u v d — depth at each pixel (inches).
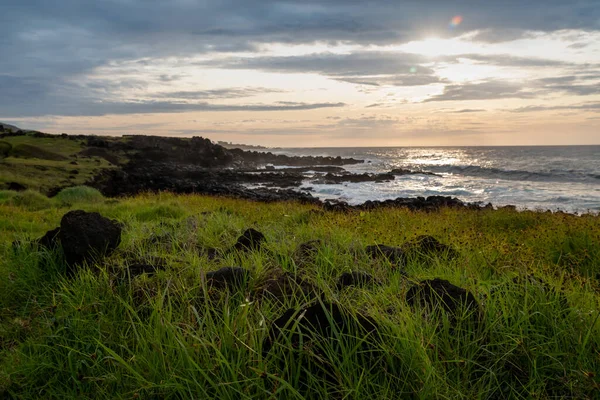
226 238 267.1
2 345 153.8
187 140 4370.1
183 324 126.4
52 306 161.5
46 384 126.0
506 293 141.3
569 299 147.9
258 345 113.1
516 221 434.6
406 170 2901.1
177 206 621.0
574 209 1194.0
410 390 105.7
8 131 3521.2
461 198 1541.6
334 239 257.0
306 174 2982.3
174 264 187.8
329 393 101.7
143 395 111.4
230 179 2551.7
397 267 201.8
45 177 1550.2
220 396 101.9
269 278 168.2
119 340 136.6
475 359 118.7
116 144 3730.3
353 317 116.9
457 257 225.8
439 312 131.3
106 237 212.1
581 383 109.0
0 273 204.1
